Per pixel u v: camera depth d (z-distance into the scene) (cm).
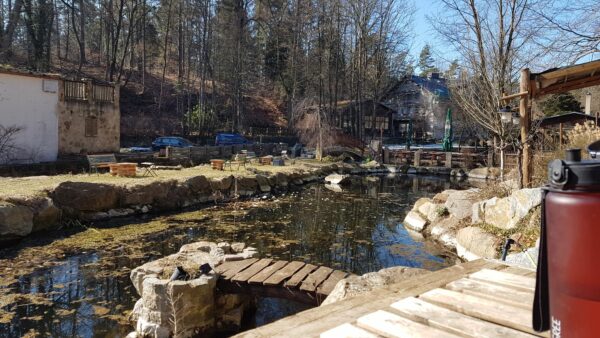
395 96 4928
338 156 2947
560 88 917
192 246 741
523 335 162
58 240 902
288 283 556
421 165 2867
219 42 3891
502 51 1188
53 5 3300
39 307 592
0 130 1419
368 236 1089
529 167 912
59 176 1294
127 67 4016
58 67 3438
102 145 1791
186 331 523
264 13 4353
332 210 1420
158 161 1831
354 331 164
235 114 3619
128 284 683
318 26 3612
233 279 573
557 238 112
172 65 4497
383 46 3647
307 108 3067
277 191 1773
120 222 1080
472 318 180
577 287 106
